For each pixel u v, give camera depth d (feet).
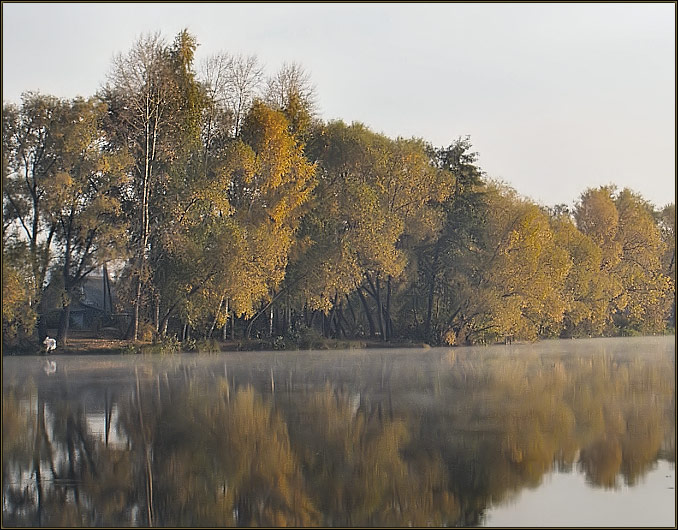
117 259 181.27
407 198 228.43
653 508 59.77
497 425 94.27
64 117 177.99
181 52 196.03
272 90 221.25
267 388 130.41
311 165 206.59
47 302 185.78
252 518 59.21
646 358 198.49
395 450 79.92
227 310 200.54
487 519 57.82
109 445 83.20
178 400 115.03
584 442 83.82
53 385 132.57
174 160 193.16
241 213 199.21
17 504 62.64
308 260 211.41
